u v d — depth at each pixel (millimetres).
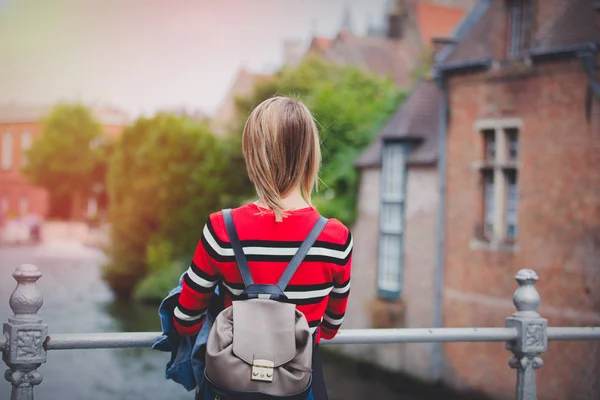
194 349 1726
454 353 14016
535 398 2430
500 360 12984
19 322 1997
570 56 11781
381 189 15984
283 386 1573
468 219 13664
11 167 28703
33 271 2033
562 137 11922
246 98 23031
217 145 24031
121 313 23359
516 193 12812
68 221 28531
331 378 16453
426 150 15016
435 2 19641
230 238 1656
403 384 15258
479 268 13383
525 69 12539
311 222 1704
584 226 11555
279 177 1712
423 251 14828
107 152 27047
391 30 19875
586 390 11289
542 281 12195
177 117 25156
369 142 17188
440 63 14141
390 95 18969
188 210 24375
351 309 16672
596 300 11312
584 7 11789
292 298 1670
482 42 13398
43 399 15812
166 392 16484
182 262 24406
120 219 26141
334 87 19391
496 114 13094
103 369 18078
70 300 24734
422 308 14789
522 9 12836
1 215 29094
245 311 1609
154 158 25094
